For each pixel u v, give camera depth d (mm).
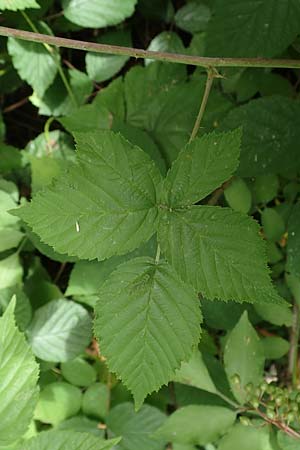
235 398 600
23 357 470
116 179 448
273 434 554
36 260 643
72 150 659
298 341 631
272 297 444
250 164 569
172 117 623
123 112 637
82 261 607
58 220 444
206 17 635
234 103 617
